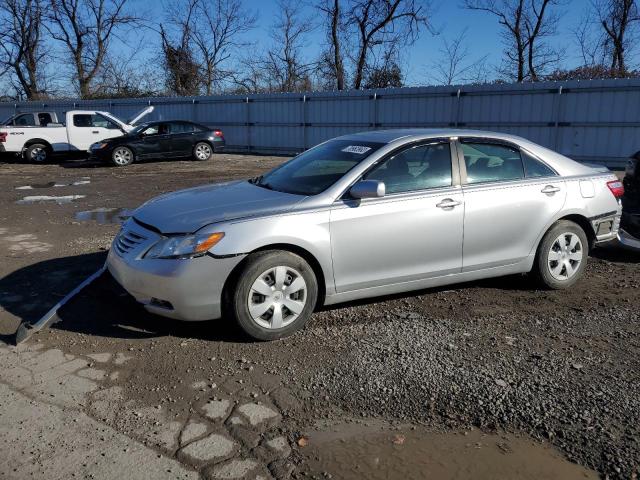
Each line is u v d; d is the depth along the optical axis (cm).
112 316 468
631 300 521
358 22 3403
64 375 374
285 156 2275
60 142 1903
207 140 2006
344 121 2152
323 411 333
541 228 522
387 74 3406
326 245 432
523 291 541
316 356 402
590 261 659
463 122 1872
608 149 1628
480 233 494
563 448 298
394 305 499
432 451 296
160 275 402
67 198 1130
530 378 370
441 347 416
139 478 274
